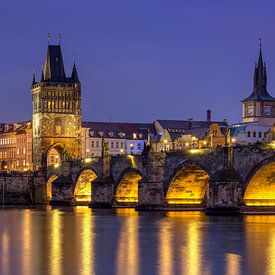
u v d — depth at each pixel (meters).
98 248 105.50
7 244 110.38
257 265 89.31
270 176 160.25
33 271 85.31
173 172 187.12
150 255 97.88
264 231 126.56
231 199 163.50
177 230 130.25
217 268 87.12
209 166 172.88
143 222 150.25
